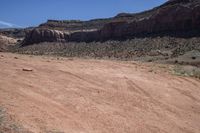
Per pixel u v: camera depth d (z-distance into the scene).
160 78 22.98
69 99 14.07
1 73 16.06
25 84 14.74
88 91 15.93
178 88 21.08
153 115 15.00
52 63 22.25
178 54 48.97
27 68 18.66
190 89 21.73
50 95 14.01
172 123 14.71
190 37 58.94
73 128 11.21
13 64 19.47
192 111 17.27
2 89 13.15
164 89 19.94
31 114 11.18
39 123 10.67
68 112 12.59
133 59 49.56
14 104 11.64
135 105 15.62
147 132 12.88
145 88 19.02
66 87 15.80
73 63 23.86
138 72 23.89
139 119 13.98
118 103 15.26
